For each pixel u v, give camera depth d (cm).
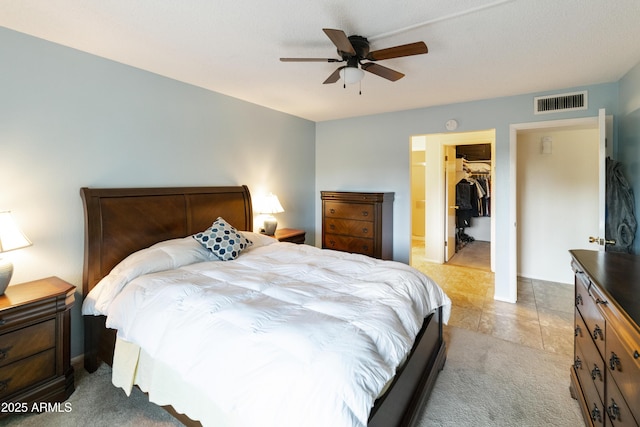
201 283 198
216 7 177
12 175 209
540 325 305
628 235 254
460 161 658
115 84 258
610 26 198
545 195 433
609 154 305
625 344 111
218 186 343
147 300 184
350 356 120
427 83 307
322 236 458
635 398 105
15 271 212
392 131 430
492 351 259
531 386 213
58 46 226
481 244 696
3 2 173
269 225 375
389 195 422
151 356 164
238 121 366
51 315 194
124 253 257
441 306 230
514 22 193
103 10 181
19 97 210
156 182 289
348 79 210
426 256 560
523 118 345
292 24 196
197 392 149
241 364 130
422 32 205
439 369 226
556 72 278
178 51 237
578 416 185
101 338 226
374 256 411
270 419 115
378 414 129
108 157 256
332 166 487
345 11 181
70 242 237
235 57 248
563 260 427
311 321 143
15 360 181
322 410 107
